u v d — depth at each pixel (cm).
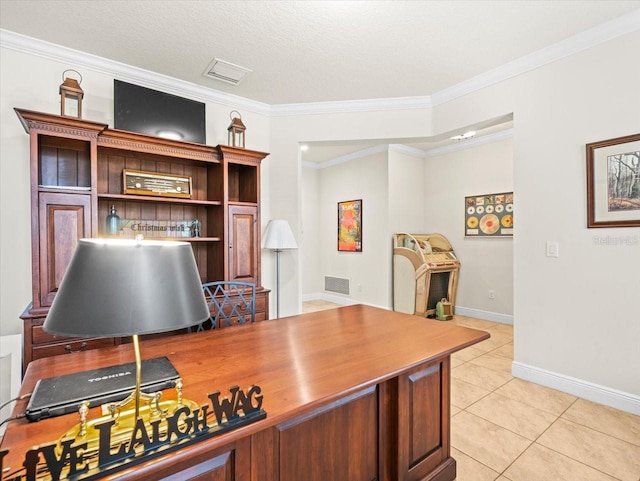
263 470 103
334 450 123
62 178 239
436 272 472
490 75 290
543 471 171
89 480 66
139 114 265
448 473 162
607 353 233
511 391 259
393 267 507
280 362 130
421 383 151
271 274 362
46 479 66
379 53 259
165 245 83
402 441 141
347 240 573
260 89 321
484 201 470
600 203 235
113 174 266
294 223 359
